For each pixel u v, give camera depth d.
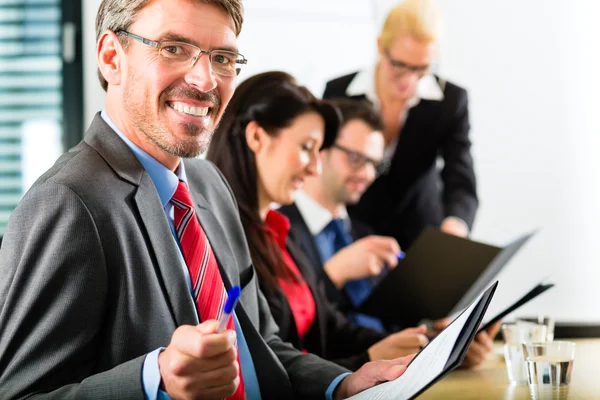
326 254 2.98
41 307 1.17
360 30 3.31
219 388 1.10
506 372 1.82
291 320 1.95
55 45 3.41
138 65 1.32
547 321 1.90
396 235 3.23
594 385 1.57
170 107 1.33
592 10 3.40
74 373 1.19
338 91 3.30
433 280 2.20
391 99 3.28
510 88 3.38
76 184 1.21
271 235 2.03
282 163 2.06
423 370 1.17
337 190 2.98
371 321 2.81
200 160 1.64
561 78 3.40
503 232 3.39
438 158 3.31
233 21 1.38
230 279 1.47
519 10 3.37
